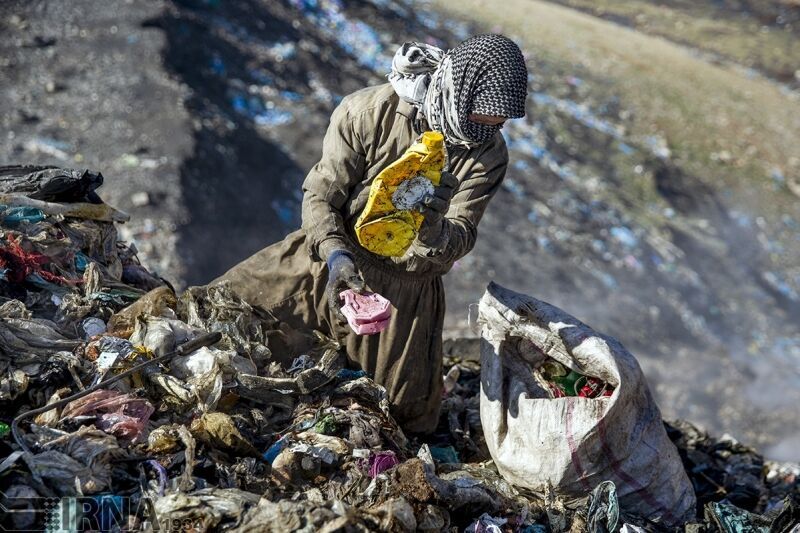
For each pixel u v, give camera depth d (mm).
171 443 2250
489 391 2709
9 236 2785
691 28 27922
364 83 18109
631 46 25219
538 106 20203
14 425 2131
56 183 3031
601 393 2666
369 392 2678
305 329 2789
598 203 17344
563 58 23000
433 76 2354
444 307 2801
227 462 2295
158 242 10906
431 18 22359
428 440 2965
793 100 24641
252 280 2816
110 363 2432
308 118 15781
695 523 2578
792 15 29203
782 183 20531
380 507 2121
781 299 17016
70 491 2029
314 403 2641
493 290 2793
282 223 13141
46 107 13195
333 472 2363
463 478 2439
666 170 19750
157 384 2449
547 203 16734
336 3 20750
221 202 12289
